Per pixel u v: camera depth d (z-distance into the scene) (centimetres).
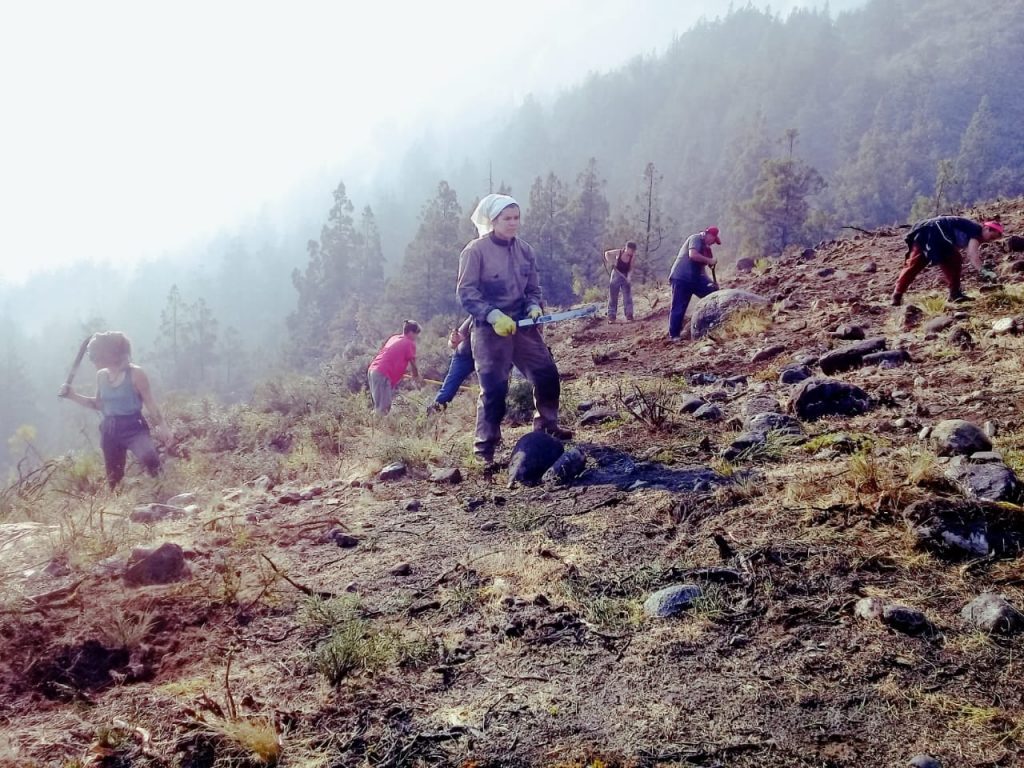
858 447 371
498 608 263
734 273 1405
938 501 280
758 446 398
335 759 186
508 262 455
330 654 227
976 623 222
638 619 246
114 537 363
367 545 342
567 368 808
